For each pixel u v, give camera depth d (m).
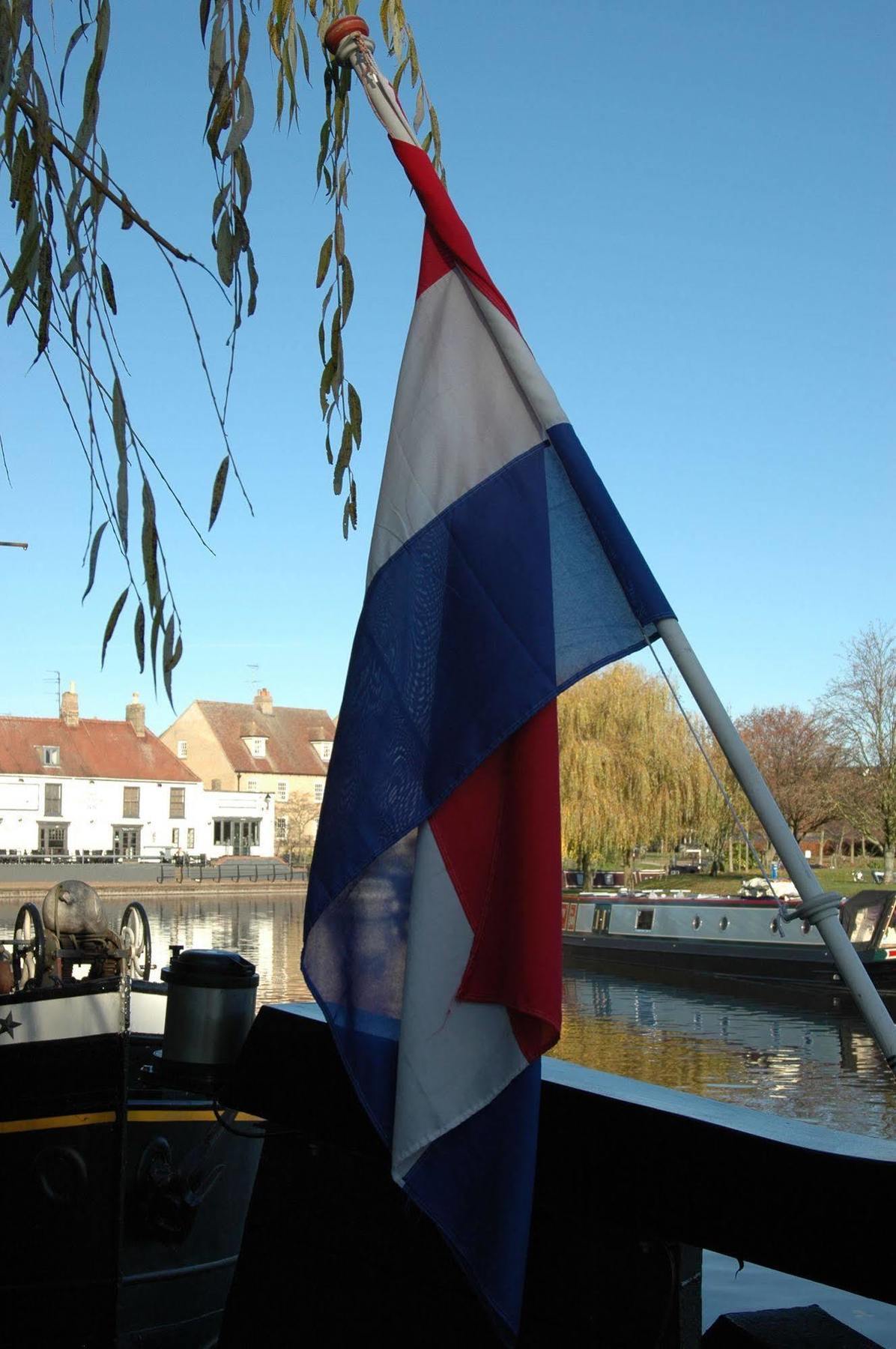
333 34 3.00
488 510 2.75
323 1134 3.22
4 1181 5.26
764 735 48.50
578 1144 2.78
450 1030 2.56
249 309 3.21
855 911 24.81
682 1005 24.83
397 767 2.69
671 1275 2.70
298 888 59.69
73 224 3.01
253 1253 3.66
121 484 3.00
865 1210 2.27
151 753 69.94
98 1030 5.36
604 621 2.62
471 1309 3.09
